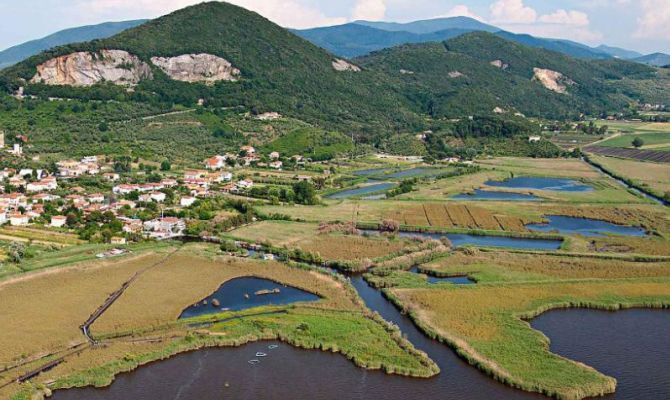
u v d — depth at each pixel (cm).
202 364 12494
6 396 10881
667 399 11281
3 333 13350
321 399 11231
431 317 14512
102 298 15612
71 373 11844
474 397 11325
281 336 13625
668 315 15138
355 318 14575
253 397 11288
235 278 17550
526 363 12325
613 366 12469
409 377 12006
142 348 12938
